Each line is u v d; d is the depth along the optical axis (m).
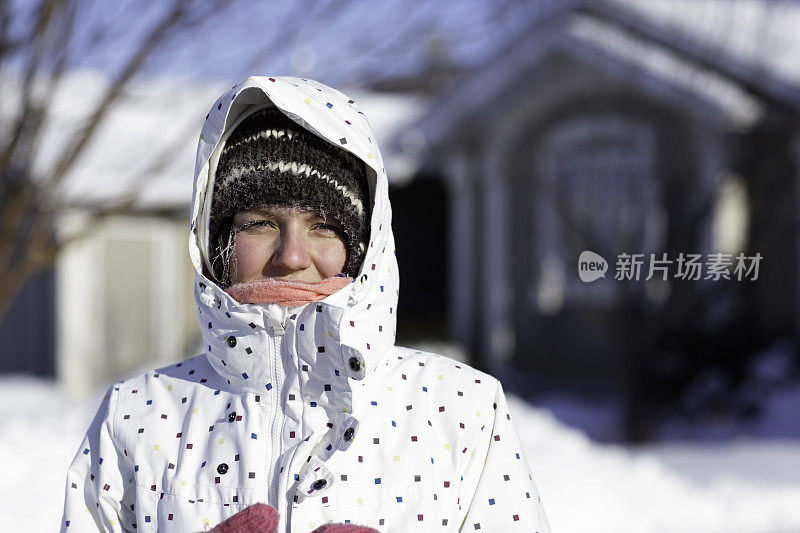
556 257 10.99
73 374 11.09
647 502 5.27
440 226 15.41
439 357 1.59
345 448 1.41
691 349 9.01
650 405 8.09
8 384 9.84
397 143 11.72
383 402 1.48
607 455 6.11
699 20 8.48
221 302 1.47
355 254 1.51
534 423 6.48
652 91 8.70
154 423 1.52
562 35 10.09
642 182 8.70
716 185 7.93
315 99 1.48
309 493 1.37
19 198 4.81
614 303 8.39
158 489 1.46
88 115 4.96
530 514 1.47
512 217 11.46
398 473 1.42
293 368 1.46
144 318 11.97
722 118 8.20
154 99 5.15
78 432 5.94
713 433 8.45
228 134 1.54
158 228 12.13
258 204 1.47
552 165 10.67
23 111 4.59
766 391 9.04
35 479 4.82
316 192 1.45
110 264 11.55
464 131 11.59
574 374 10.95
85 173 7.72
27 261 5.04
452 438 1.48
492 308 11.57
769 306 9.62
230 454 1.44
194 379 1.58
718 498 5.50
